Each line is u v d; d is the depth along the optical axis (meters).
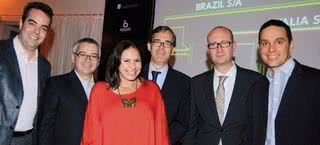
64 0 5.63
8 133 2.22
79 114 2.27
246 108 2.15
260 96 2.13
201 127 2.26
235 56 3.49
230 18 3.58
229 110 2.15
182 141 2.43
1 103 2.21
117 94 2.08
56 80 2.36
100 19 5.12
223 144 2.11
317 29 2.93
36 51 2.43
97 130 2.02
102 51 4.68
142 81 2.19
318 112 1.92
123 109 2.03
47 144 2.23
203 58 3.80
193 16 3.94
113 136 2.00
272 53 2.06
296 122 1.96
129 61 2.07
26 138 2.38
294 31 3.07
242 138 2.11
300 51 3.02
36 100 2.41
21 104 2.26
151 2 4.25
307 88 1.97
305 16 3.01
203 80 2.32
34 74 2.40
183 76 2.57
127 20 4.47
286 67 2.10
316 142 1.92
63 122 2.26
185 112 2.47
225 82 2.24
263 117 2.10
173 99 2.47
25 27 2.25
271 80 2.22
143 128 2.03
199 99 2.29
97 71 4.65
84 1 5.36
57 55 5.55
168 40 2.50
